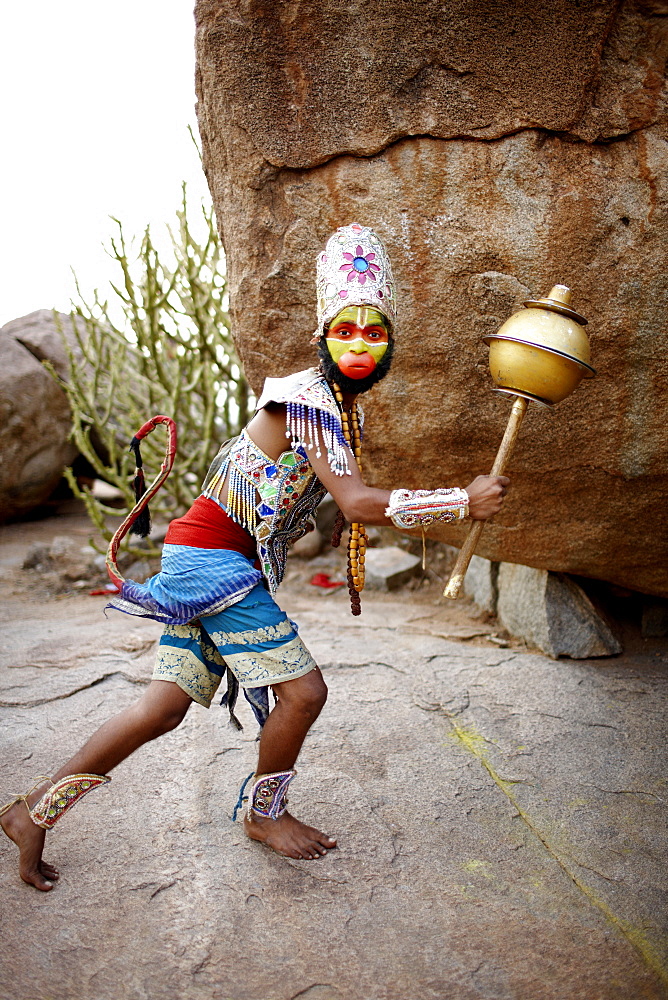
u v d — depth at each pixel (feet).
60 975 6.66
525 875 7.85
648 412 10.02
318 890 7.64
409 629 14.05
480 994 6.47
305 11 9.18
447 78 9.16
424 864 8.00
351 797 9.04
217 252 19.10
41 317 25.58
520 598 13.42
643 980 6.60
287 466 7.36
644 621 13.19
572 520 11.27
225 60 9.53
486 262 9.61
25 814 7.60
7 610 16.05
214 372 19.85
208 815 8.75
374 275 7.20
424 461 11.06
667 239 9.21
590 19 8.72
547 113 9.07
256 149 9.84
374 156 9.64
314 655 12.68
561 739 10.21
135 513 7.85
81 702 11.28
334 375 7.34
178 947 6.97
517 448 10.59
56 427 23.70
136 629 14.24
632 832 8.45
